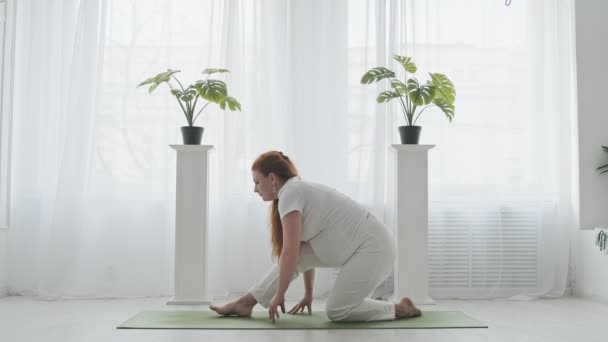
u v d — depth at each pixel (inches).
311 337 110.0
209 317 131.6
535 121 180.9
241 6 179.2
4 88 172.4
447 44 182.1
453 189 180.2
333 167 176.2
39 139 178.4
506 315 141.3
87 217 174.9
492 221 179.9
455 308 152.7
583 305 160.4
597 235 169.6
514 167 181.0
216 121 177.9
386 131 176.1
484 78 182.1
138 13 179.8
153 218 176.6
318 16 179.2
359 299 121.5
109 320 131.9
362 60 179.8
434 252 179.5
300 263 124.4
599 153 181.5
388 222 175.3
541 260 178.2
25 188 176.7
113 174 175.9
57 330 120.1
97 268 174.2
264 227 176.4
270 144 176.9
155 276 175.5
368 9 179.3
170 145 154.3
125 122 177.3
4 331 119.3
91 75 175.6
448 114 157.4
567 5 182.5
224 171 174.2
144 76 178.7
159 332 116.2
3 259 173.8
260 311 140.7
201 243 155.7
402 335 112.7
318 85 178.1
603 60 182.9
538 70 181.0
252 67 177.8
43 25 179.5
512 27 183.5
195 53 180.1
